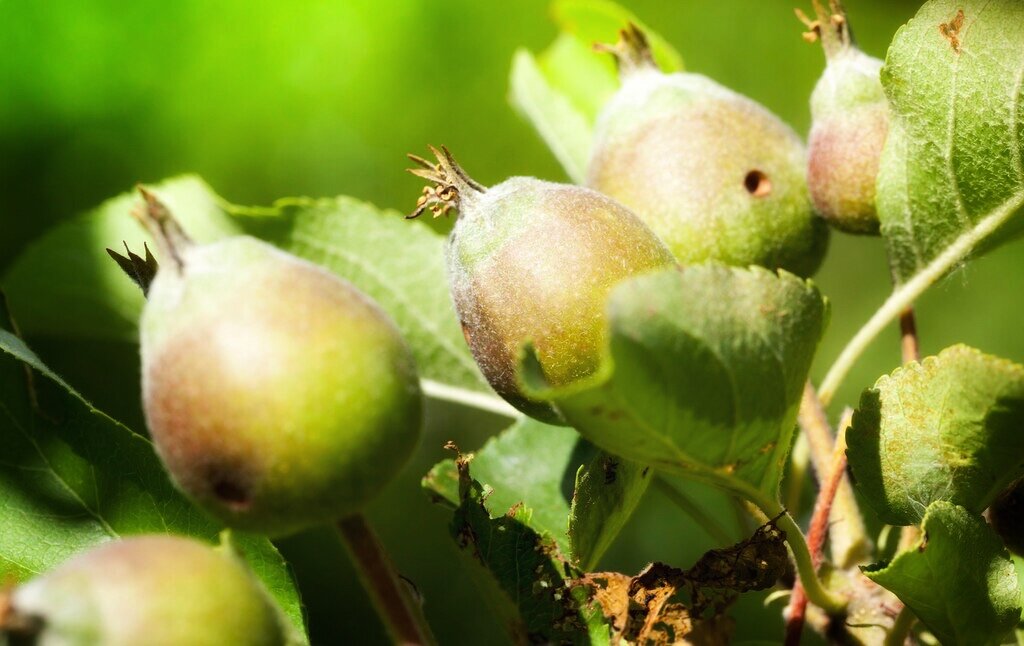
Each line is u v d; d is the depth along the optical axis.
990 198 0.24
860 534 0.25
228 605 0.20
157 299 0.21
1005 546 0.23
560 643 0.23
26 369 0.23
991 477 0.23
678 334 0.21
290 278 0.21
